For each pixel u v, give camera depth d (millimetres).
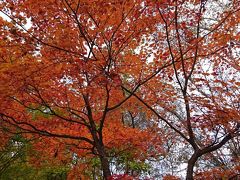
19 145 12734
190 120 9156
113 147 11336
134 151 11719
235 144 10891
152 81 10094
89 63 8273
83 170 12672
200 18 9141
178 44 9227
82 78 8789
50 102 9695
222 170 10109
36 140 11188
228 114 8695
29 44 8148
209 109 8828
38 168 12953
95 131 9656
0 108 9156
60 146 10836
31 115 10344
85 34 8523
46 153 11797
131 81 10031
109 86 9219
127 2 8016
